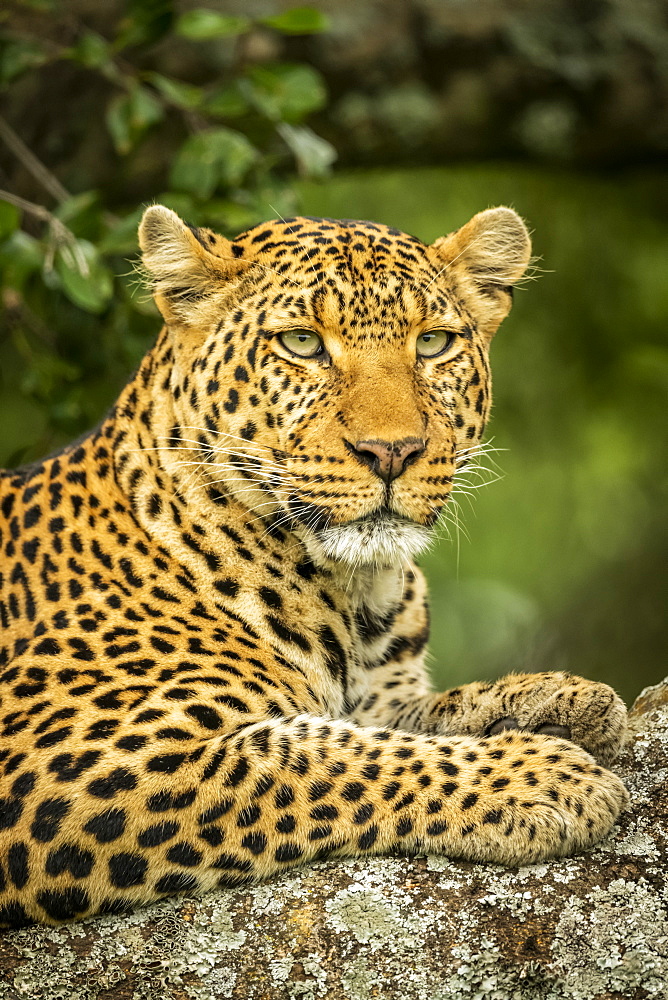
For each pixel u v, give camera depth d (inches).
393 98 608.4
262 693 297.6
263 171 464.1
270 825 265.4
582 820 261.1
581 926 248.8
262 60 583.5
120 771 269.6
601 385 736.3
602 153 654.5
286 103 464.4
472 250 348.8
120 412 332.5
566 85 627.5
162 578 309.6
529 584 739.4
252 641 309.6
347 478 302.8
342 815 266.2
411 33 607.5
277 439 312.2
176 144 571.2
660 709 305.6
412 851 265.7
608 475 745.0
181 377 323.9
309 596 321.1
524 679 326.0
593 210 740.7
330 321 312.5
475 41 613.0
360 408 304.2
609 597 692.1
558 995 244.5
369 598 334.3
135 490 319.3
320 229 327.0
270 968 248.8
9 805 270.8
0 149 551.5
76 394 468.4
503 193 733.9
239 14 588.1
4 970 253.1
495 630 706.8
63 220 430.3
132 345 475.5
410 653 352.2
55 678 290.2
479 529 744.3
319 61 595.2
